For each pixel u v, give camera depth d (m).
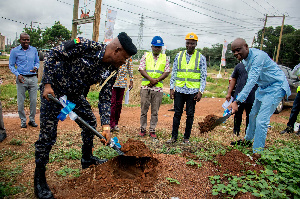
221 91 17.42
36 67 5.46
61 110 2.58
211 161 3.60
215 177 3.03
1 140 4.57
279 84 3.92
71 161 3.75
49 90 2.51
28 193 2.81
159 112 8.62
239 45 3.83
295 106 6.08
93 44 2.54
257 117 4.03
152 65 5.07
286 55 54.78
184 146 4.43
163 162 3.43
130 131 5.67
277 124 6.91
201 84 4.57
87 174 3.10
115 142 3.18
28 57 5.38
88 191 2.79
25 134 5.06
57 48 2.47
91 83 2.74
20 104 5.45
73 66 2.57
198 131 5.79
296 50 54.00
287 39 54.31
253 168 3.29
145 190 2.82
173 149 4.15
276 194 2.68
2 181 3.05
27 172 3.36
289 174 3.07
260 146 3.98
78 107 2.99
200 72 4.59
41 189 2.69
